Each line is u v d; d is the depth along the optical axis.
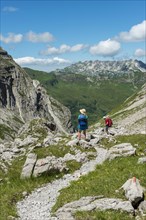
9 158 36.81
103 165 30.69
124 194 21.52
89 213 19.53
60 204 22.03
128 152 32.56
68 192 24.20
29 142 44.28
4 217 20.98
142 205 20.42
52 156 35.09
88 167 32.38
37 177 30.12
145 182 23.08
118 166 28.48
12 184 29.19
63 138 44.16
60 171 31.00
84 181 26.91
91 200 21.14
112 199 20.64
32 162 31.78
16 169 32.56
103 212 19.48
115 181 23.89
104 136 45.75
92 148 38.12
